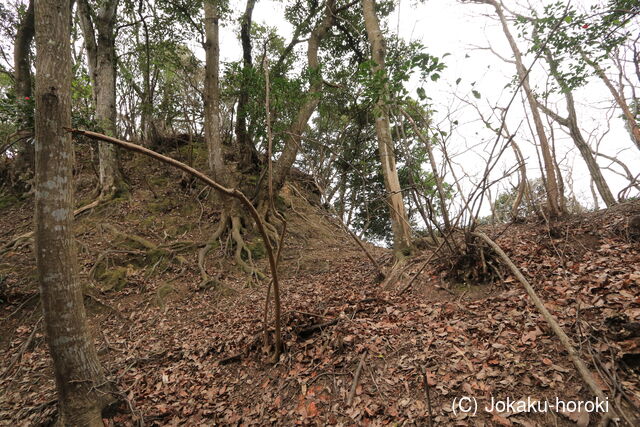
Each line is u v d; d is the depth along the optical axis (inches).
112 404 147.5
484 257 190.7
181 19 453.4
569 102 401.1
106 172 470.3
